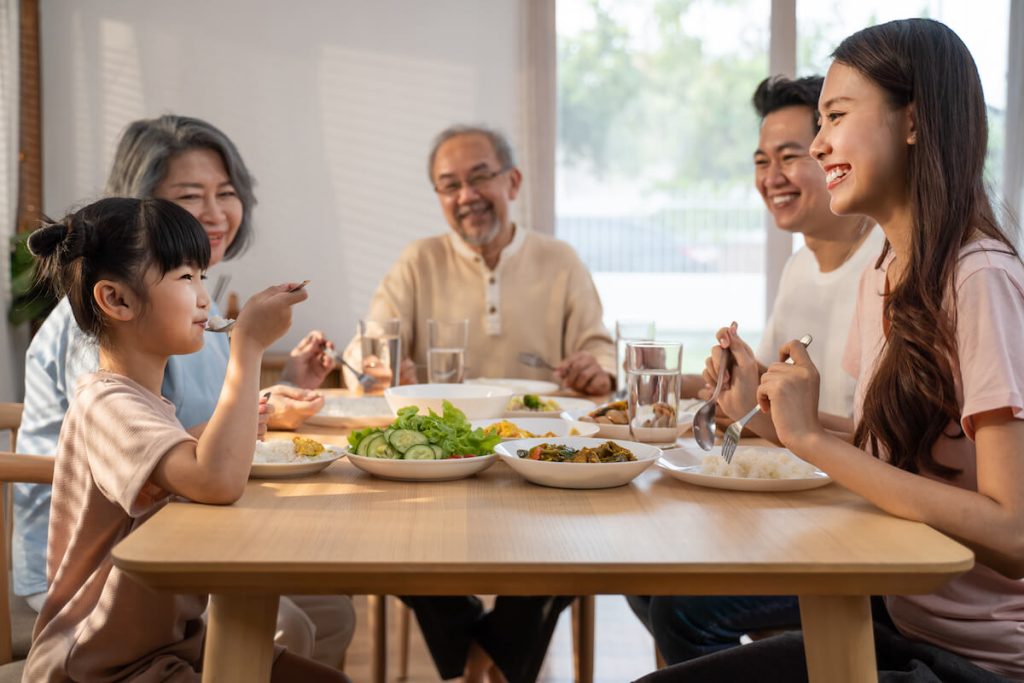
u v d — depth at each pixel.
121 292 1.28
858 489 1.14
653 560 0.94
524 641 1.91
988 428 1.12
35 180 4.43
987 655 1.22
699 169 4.65
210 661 1.01
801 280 2.30
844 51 1.30
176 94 4.52
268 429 1.78
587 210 4.68
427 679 2.59
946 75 1.22
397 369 2.17
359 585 0.93
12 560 1.63
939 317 1.21
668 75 4.62
